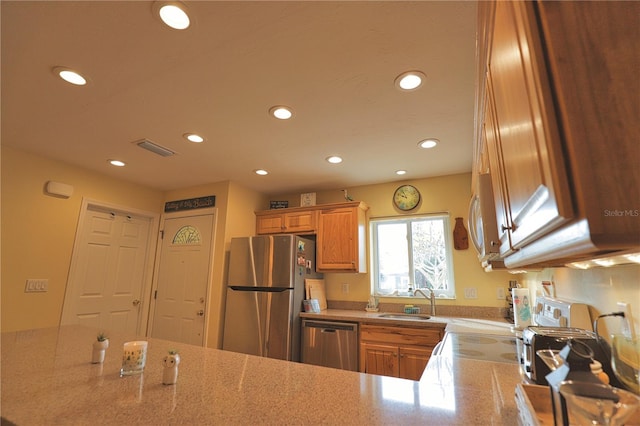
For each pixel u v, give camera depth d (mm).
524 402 748
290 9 1289
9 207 2668
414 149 2695
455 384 1070
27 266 2760
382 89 1836
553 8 490
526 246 689
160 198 4062
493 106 934
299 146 2650
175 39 1458
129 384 1046
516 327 2088
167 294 3711
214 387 1030
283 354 2900
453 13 1298
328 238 3439
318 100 1955
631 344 874
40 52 1550
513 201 713
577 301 1324
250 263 3264
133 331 3639
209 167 3197
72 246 3096
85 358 1340
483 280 3025
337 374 1176
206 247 3602
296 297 3105
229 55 1564
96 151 2791
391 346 2639
